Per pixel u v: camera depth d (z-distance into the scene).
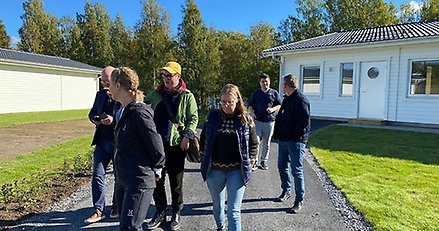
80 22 36.44
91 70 24.55
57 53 36.34
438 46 10.50
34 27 37.62
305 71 14.26
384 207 3.78
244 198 4.31
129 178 2.49
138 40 27.86
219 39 25.98
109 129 3.62
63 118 16.25
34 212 3.76
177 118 3.48
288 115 3.90
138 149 2.52
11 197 4.02
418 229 3.19
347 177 5.07
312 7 28.41
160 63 26.80
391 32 13.05
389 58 11.65
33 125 13.06
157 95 3.55
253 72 24.05
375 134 9.23
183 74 23.88
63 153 7.13
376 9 27.03
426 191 4.33
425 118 10.93
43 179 4.81
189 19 23.75
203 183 5.03
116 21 36.38
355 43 11.88
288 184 4.22
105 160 3.69
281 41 28.27
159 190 3.47
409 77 11.25
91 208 3.92
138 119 2.47
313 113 14.06
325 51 13.27
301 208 3.88
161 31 27.20
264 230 3.31
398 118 11.55
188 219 3.65
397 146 7.46
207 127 3.02
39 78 20.73
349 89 12.94
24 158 6.55
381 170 5.44
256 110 5.81
